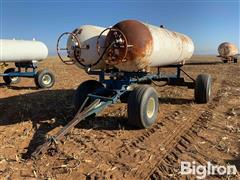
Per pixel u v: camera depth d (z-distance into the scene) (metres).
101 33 6.91
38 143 6.34
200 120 7.87
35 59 14.99
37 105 9.70
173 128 7.17
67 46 7.62
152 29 7.43
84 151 5.82
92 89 8.00
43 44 15.50
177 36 9.19
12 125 7.65
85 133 6.80
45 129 7.21
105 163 5.30
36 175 4.92
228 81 15.62
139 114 6.78
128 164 5.25
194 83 9.91
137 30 6.87
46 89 13.52
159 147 5.97
